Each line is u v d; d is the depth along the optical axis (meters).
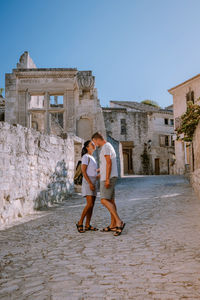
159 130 34.56
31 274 2.78
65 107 17.06
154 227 4.72
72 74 17.14
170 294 2.22
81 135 16.80
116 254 3.35
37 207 7.41
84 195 4.73
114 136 32.72
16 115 17.05
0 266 3.04
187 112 10.09
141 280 2.52
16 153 6.39
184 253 3.25
